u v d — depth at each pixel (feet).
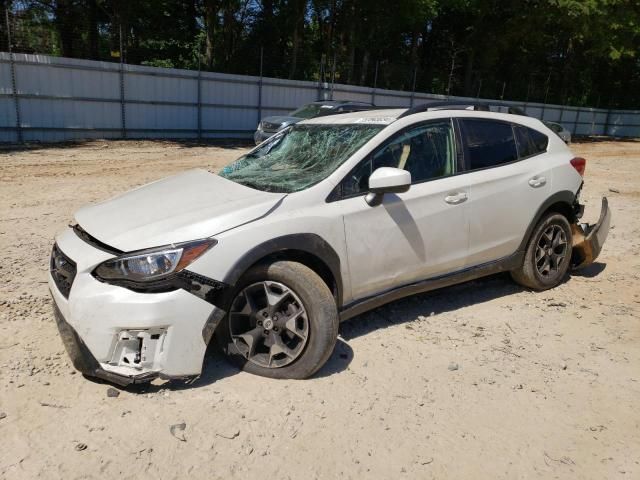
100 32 90.68
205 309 10.26
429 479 8.61
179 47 104.78
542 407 10.72
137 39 97.25
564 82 141.49
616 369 12.39
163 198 12.23
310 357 10.97
